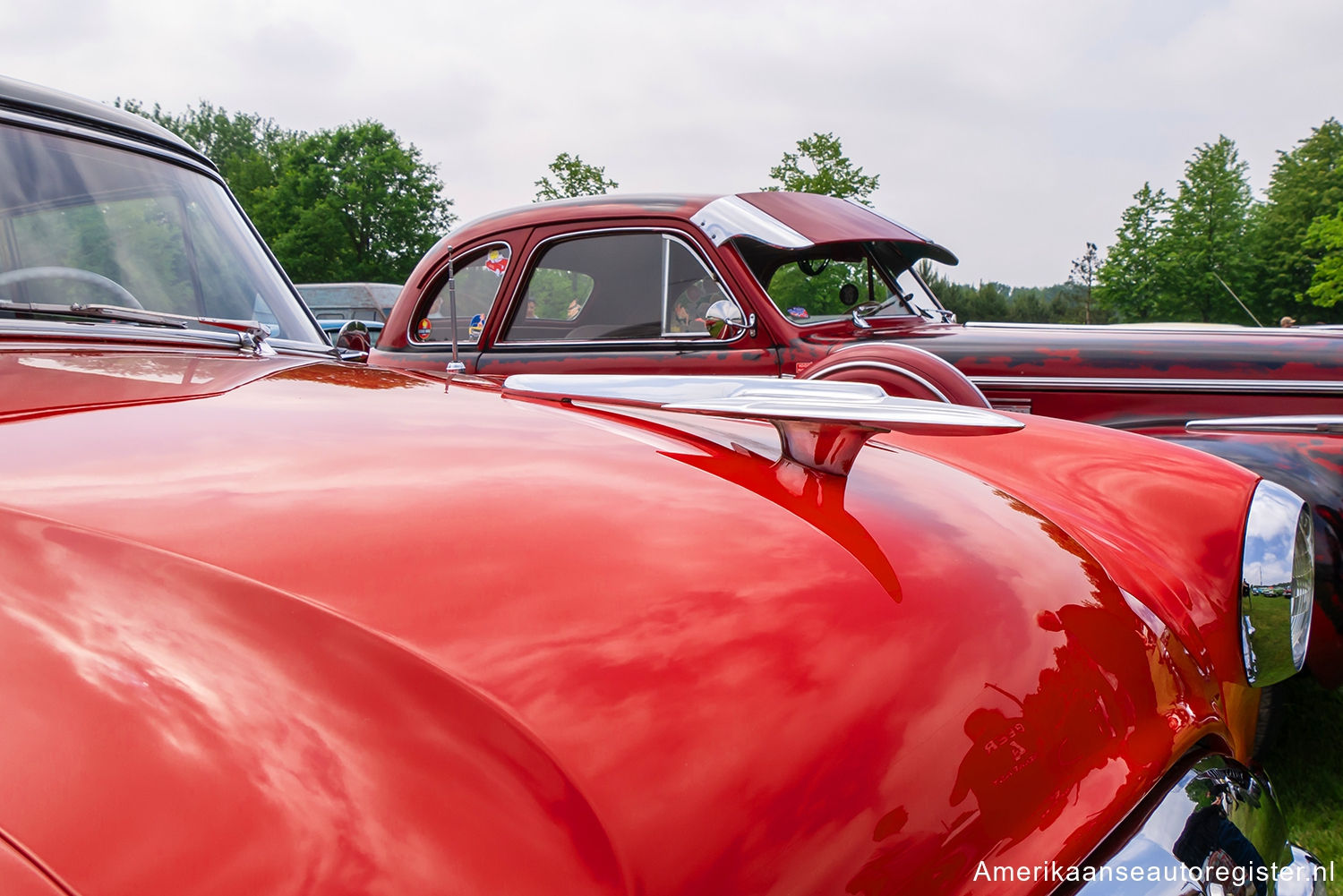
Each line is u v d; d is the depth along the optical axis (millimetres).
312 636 647
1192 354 3559
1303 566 1394
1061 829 763
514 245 4227
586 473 944
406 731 600
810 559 852
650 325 4023
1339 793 2568
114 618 673
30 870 542
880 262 4367
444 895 537
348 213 48906
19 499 774
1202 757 971
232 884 531
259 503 786
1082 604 1005
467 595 693
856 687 728
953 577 909
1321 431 2506
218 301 1724
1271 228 41719
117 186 1658
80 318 1450
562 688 636
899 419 898
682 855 583
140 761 585
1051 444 1668
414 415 1102
